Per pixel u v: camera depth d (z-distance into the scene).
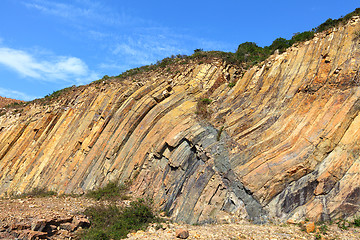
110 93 28.66
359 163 15.34
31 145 30.62
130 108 26.23
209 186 18.08
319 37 20.91
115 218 17.98
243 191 17.05
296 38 24.36
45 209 18.55
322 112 17.36
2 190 28.06
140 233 15.78
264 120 19.39
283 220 15.49
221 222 16.48
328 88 18.03
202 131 20.58
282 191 16.20
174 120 23.05
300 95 18.97
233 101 22.47
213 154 19.09
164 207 19.05
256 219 16.00
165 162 21.34
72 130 28.80
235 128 19.91
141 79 29.06
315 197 15.51
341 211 14.66
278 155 17.25
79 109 30.27
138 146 23.75
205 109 22.83
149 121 24.38
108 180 23.33
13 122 34.34
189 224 17.02
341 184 15.23
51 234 16.12
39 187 26.05
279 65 21.67
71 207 19.36
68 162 26.48
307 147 16.69
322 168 15.91
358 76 17.28
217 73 26.23
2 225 15.60
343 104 16.92
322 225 14.39
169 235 14.98
